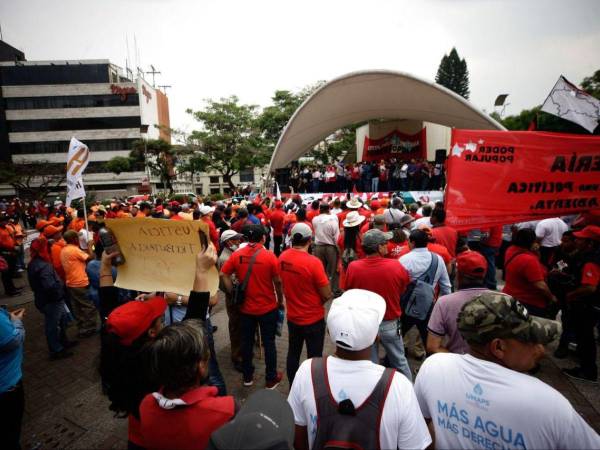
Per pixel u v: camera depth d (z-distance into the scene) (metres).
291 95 35.88
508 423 1.21
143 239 1.96
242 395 3.66
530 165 3.05
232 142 39.56
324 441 1.37
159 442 1.32
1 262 4.74
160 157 46.69
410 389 1.39
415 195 16.67
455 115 18.08
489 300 1.35
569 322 4.04
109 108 61.94
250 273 3.51
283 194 19.55
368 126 25.17
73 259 5.21
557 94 4.64
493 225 3.11
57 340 4.67
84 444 3.06
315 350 3.43
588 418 3.11
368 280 3.17
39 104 61.28
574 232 3.97
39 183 54.34
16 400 2.55
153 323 1.78
